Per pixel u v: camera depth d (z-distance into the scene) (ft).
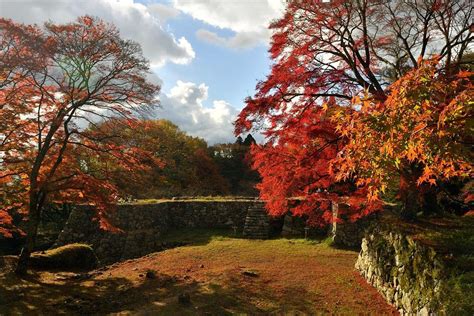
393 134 14.43
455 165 18.61
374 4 33.24
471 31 31.94
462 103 12.43
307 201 36.27
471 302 17.38
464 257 21.80
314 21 32.22
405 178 29.71
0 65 34.65
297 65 32.68
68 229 70.79
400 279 26.91
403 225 31.17
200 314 27.73
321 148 32.30
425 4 32.45
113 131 41.68
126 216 70.23
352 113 16.90
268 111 32.09
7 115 36.09
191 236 68.80
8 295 33.17
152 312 28.58
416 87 13.53
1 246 94.02
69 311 30.25
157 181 113.91
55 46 35.96
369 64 35.42
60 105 37.93
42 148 39.65
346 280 34.88
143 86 40.37
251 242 59.41
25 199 43.11
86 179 41.55
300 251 51.03
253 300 30.37
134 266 47.11
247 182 154.61
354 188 35.17
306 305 29.04
